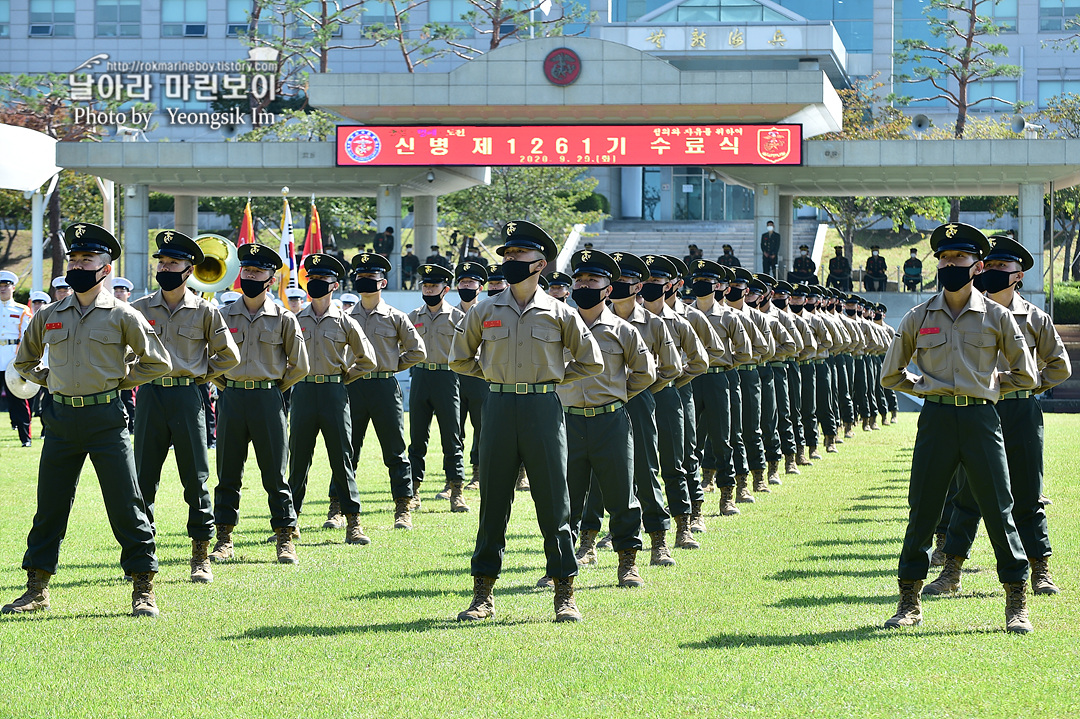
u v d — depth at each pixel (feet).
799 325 57.31
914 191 123.44
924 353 26.50
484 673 23.20
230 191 126.00
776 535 39.14
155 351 28.94
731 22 150.20
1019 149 106.32
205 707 21.40
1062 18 188.75
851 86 169.27
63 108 157.48
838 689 21.76
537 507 27.68
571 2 169.99
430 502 48.70
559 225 148.05
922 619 26.99
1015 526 27.45
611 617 27.71
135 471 28.63
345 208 155.22
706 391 43.42
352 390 42.09
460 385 52.42
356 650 24.93
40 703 21.70
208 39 196.44
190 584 31.81
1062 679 22.15
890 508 44.60
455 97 112.78
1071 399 100.37
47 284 154.81
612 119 115.96
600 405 30.89
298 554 36.47
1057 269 168.25
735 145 110.01
